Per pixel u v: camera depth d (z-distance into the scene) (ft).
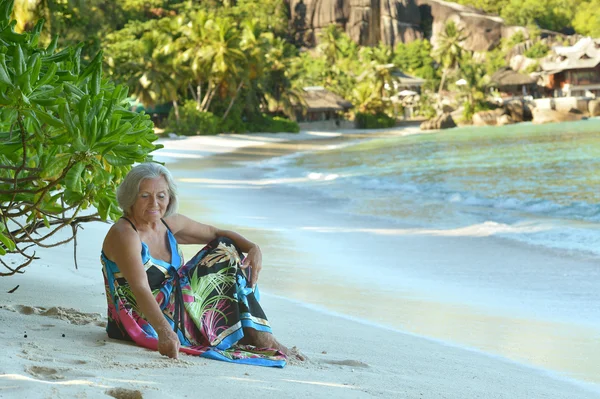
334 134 258.98
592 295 26.61
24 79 11.10
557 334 20.63
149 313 12.43
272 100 253.03
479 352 17.93
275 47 256.11
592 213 54.29
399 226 46.75
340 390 11.22
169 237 13.60
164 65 195.83
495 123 297.12
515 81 330.54
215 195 67.51
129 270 12.63
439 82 388.16
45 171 12.39
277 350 13.52
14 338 12.34
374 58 367.04
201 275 13.39
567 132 210.38
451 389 12.84
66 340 12.70
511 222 49.37
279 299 23.75
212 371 11.43
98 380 9.74
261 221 48.19
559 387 14.78
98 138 11.91
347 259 33.83
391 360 15.52
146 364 11.37
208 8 312.50
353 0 419.13
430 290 27.04
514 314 23.30
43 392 8.80
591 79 337.72
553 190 73.87
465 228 45.60
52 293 18.78
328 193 71.15
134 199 12.95
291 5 426.92
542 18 487.61
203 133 209.46
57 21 119.65
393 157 137.49
